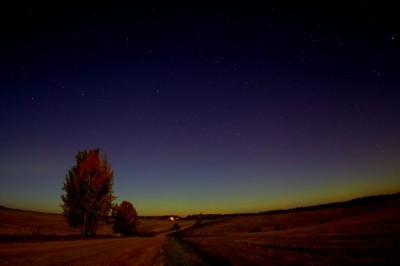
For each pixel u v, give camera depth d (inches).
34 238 1161.4
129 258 689.6
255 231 3100.4
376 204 3572.8
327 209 4104.3
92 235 1594.5
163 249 1057.5
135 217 2551.7
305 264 605.3
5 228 1829.5
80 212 1565.0
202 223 5039.4
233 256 802.8
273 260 693.3
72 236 1487.5
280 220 3838.6
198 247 1218.0
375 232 1189.7
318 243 1045.8
